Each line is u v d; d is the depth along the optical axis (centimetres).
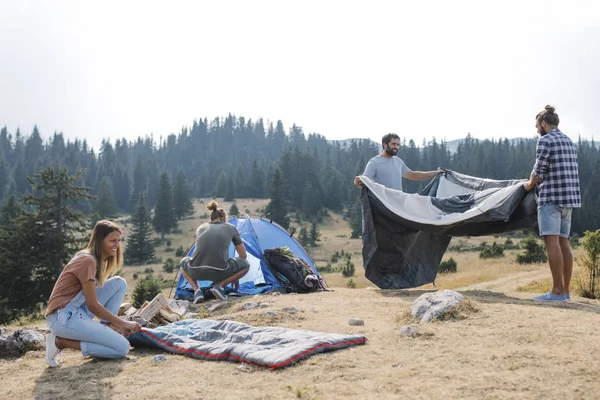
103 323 512
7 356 522
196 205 14238
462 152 19275
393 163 892
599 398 304
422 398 316
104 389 371
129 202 16125
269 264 963
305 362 405
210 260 855
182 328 523
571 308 594
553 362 374
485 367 373
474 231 797
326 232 10619
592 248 1038
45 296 3303
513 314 551
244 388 355
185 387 365
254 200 14488
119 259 491
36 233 3444
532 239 2906
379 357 414
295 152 13700
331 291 887
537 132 698
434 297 586
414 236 861
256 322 584
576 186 663
